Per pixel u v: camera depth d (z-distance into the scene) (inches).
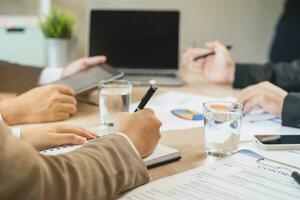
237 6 98.3
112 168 26.9
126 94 45.3
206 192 27.8
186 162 33.8
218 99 55.5
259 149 36.6
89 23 68.7
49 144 35.1
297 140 38.0
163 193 27.7
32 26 81.0
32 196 22.1
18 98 46.0
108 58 69.1
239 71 64.9
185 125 44.3
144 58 69.1
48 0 85.2
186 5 94.8
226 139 35.9
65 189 23.5
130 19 68.5
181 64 73.6
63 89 47.6
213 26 97.9
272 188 28.5
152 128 33.0
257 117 48.3
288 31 94.3
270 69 65.8
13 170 21.7
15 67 64.2
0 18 81.2
